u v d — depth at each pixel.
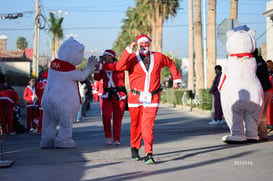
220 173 6.37
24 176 6.49
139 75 7.40
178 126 15.06
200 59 28.84
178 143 9.91
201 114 22.52
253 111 9.44
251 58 9.48
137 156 7.72
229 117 9.58
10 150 9.48
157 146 9.45
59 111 9.34
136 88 7.44
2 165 7.23
